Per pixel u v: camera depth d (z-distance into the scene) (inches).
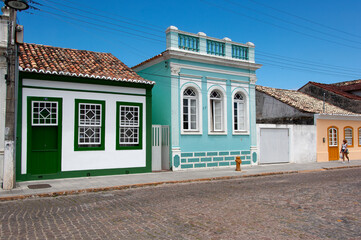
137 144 576.4
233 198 365.7
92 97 530.9
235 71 703.1
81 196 397.4
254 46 733.9
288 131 797.9
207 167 651.5
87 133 529.7
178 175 559.8
